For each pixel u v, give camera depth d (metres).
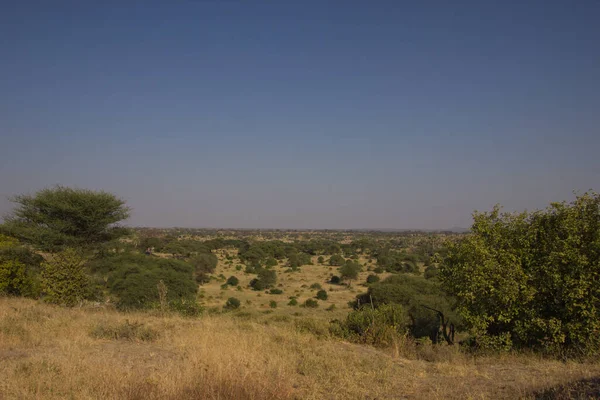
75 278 19.00
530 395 6.31
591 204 10.53
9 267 21.17
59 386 6.37
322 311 37.31
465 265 11.14
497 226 11.42
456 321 18.77
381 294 27.66
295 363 8.48
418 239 133.38
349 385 7.04
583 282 9.69
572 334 9.84
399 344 10.74
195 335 10.68
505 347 10.40
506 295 10.44
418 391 6.89
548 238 10.76
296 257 83.50
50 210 25.12
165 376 6.74
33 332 10.42
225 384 6.33
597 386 6.22
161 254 74.75
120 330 10.93
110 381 6.48
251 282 58.44
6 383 6.36
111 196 26.97
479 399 6.30
